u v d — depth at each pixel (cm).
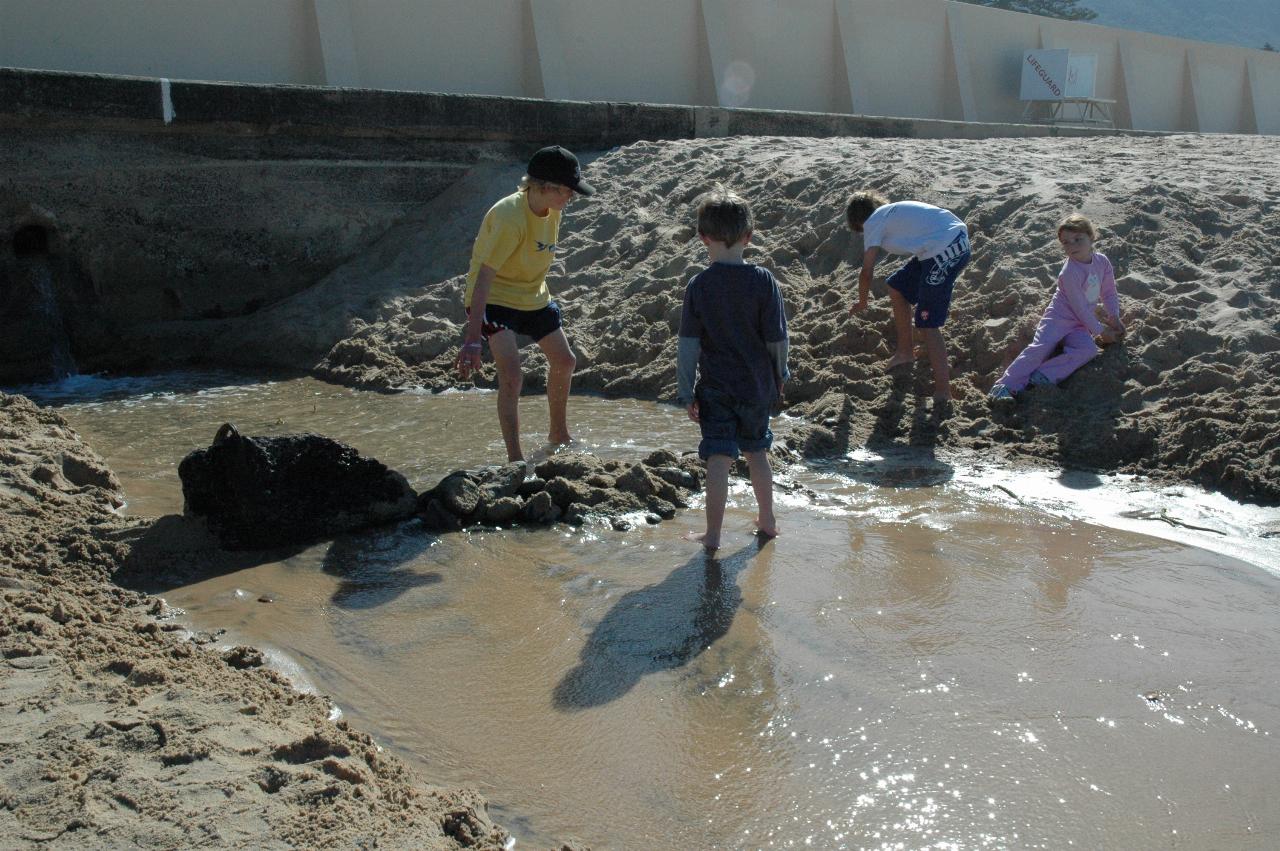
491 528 510
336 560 473
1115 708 335
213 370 975
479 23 1526
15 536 462
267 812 266
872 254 695
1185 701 339
